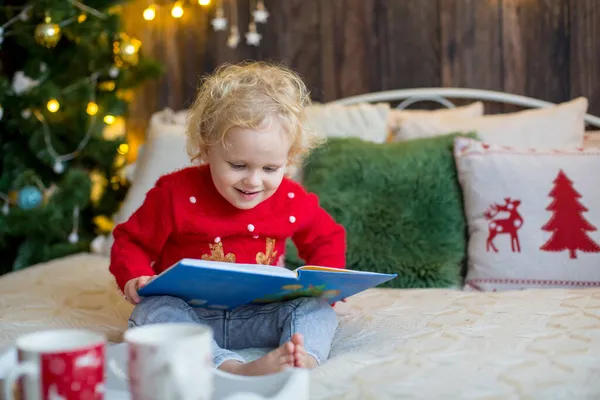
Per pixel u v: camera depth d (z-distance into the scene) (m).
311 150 2.04
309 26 2.65
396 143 2.15
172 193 1.47
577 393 1.04
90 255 2.30
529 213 1.88
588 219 1.84
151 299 1.28
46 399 0.73
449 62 2.56
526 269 1.85
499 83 2.53
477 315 1.48
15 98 2.45
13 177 2.55
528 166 1.92
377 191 2.05
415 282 1.91
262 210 1.49
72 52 2.56
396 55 2.60
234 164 1.36
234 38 2.68
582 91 2.47
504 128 2.20
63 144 2.62
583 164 1.91
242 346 1.40
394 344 1.29
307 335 1.27
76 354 0.74
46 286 1.84
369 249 1.96
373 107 2.32
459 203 2.02
